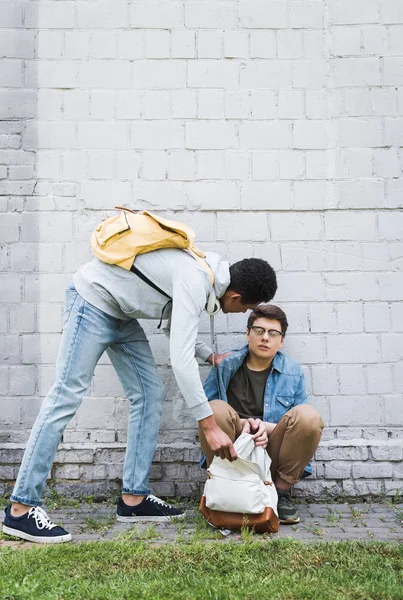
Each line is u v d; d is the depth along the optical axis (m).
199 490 4.01
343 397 4.07
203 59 4.16
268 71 4.16
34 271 4.11
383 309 4.10
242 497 3.18
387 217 4.12
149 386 3.59
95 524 3.41
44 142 4.14
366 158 4.14
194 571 2.63
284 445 3.46
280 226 4.13
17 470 3.99
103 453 4.03
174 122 4.14
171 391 4.09
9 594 2.36
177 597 2.36
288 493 3.68
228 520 3.23
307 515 3.70
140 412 3.58
